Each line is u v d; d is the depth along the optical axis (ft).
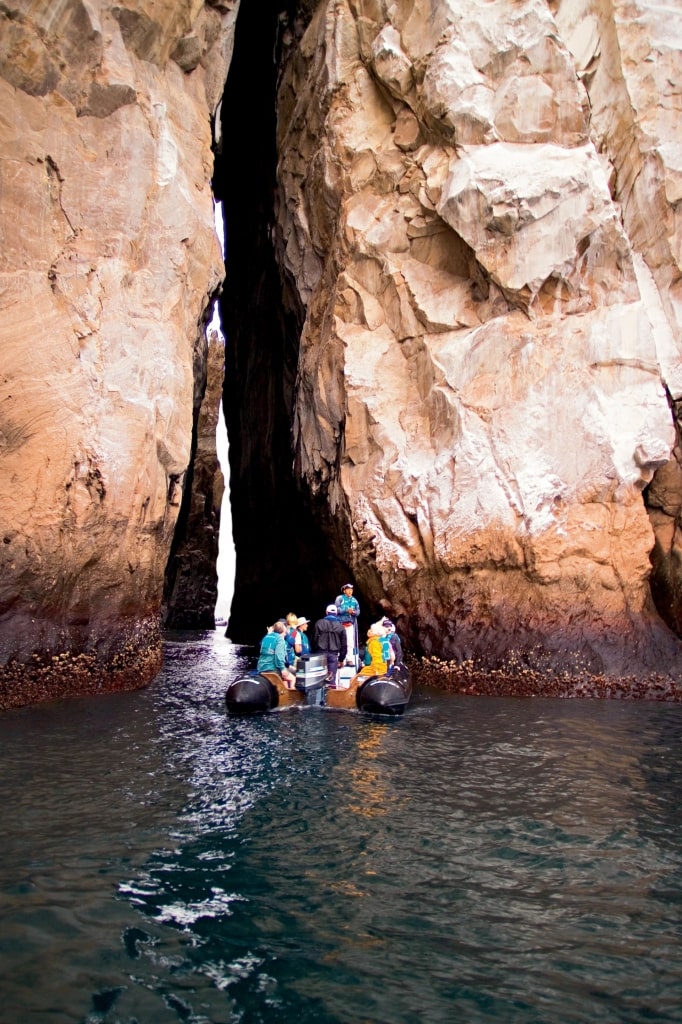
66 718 28.04
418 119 44.52
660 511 40.14
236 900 13.55
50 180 36.22
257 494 69.31
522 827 17.17
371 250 45.42
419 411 42.96
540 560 36.91
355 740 25.40
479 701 33.88
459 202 40.86
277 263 59.41
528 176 40.04
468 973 11.42
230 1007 10.53
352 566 43.55
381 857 15.46
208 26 45.09
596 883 14.42
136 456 35.68
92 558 34.04
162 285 39.88
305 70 52.42
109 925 12.54
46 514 32.76
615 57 43.47
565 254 39.60
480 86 42.04
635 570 37.24
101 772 20.94
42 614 32.65
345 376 44.45
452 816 17.85
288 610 63.31
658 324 41.83
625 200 43.57
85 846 15.67
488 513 38.32
